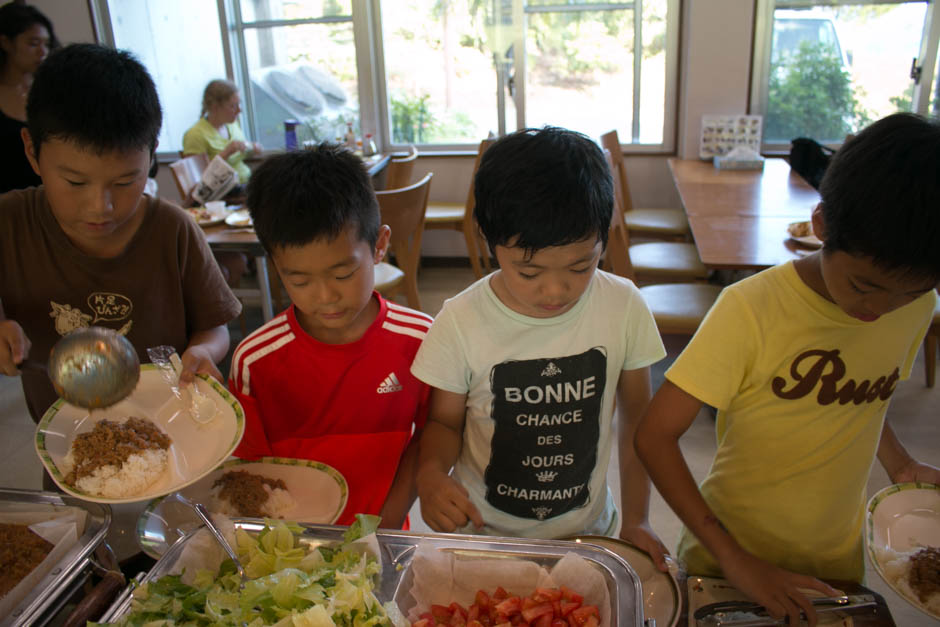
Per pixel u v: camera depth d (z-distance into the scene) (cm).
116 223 98
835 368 86
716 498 99
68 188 92
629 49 404
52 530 77
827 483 92
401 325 107
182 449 92
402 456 106
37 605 68
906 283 67
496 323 93
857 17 370
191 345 121
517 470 99
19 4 229
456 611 70
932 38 365
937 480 97
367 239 94
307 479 94
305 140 423
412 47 421
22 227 110
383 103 436
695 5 369
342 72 428
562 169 74
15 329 96
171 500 87
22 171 233
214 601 65
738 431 94
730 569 81
